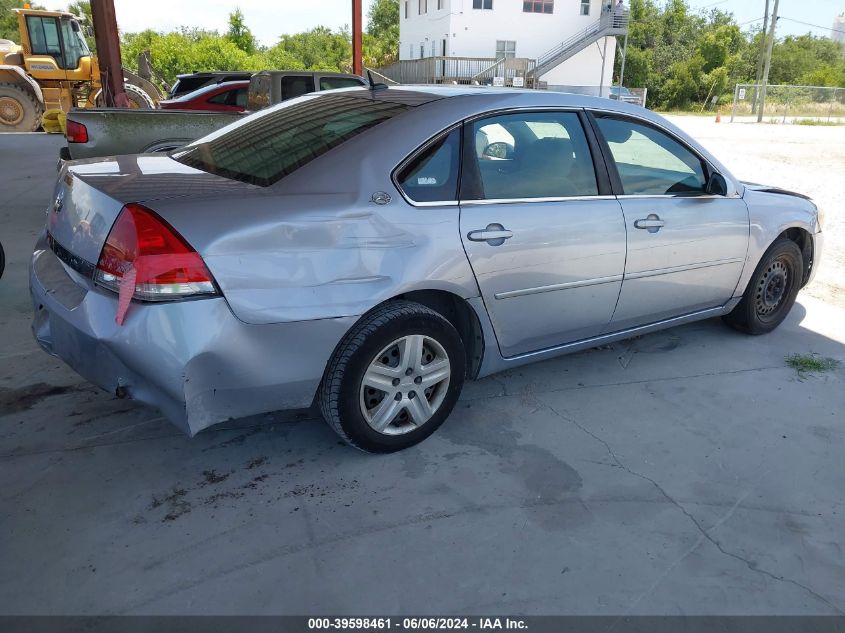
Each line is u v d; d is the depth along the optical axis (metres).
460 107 3.07
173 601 2.21
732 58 56.34
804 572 2.46
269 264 2.52
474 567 2.41
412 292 3.06
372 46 57.78
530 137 3.29
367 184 2.76
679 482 2.96
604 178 3.52
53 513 2.60
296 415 3.39
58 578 2.29
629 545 2.55
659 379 3.95
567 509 2.75
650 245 3.67
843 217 8.94
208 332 2.42
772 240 4.34
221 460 2.99
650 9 59.41
